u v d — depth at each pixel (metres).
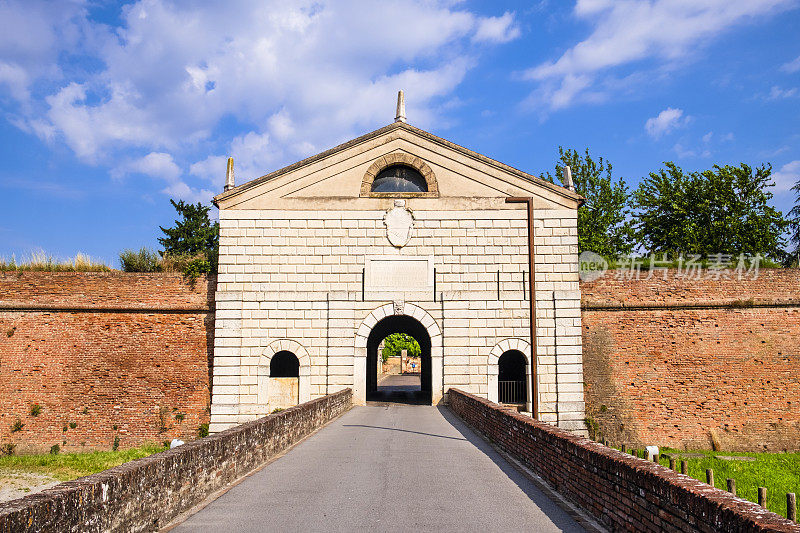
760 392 28.84
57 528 6.30
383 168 29.75
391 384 54.84
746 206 41.44
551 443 11.77
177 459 9.54
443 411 26.61
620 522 8.26
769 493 19.50
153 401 29.19
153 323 29.84
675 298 29.83
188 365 29.55
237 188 29.36
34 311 29.52
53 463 25.91
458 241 29.19
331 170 29.58
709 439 28.61
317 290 28.94
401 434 19.23
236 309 28.70
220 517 9.46
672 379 29.23
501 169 29.48
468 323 28.75
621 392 29.27
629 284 30.08
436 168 29.61
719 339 29.41
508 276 28.94
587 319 29.94
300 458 14.85
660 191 44.12
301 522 9.18
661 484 7.01
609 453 9.09
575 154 52.38
